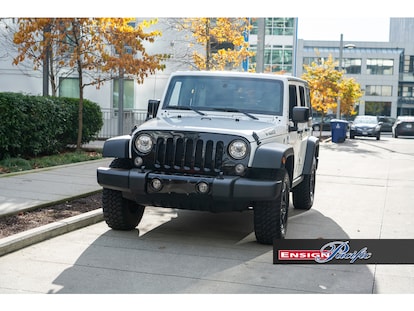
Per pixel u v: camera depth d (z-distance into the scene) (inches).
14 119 497.7
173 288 207.9
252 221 335.6
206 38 839.1
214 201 257.9
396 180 551.5
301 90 350.6
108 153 272.1
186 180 253.1
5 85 926.4
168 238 285.6
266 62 2284.7
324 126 1921.8
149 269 231.1
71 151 642.8
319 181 532.4
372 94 3376.0
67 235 283.9
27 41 585.6
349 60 3358.8
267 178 262.4
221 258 250.8
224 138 259.9
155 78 940.6
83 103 647.1
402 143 1232.2
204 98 306.8
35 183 406.3
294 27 2278.5
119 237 283.7
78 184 410.3
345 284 218.7
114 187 267.0
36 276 217.5
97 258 244.4
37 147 543.8
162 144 266.2
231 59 862.5
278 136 285.0
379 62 3358.8
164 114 304.2
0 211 304.8
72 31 586.2
